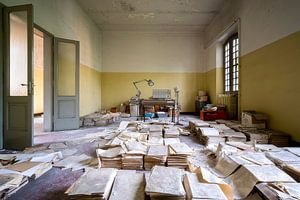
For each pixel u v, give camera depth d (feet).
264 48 13.02
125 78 27.20
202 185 4.61
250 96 14.99
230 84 21.01
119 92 27.22
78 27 18.88
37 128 15.74
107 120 18.06
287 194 4.53
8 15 10.18
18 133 10.21
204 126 12.98
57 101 14.55
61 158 8.30
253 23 14.43
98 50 25.67
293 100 10.36
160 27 25.52
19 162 6.91
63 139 11.85
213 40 23.20
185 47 26.91
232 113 18.65
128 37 26.86
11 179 5.51
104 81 27.12
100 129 15.20
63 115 14.88
